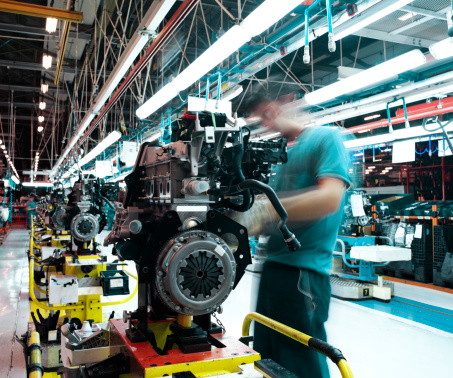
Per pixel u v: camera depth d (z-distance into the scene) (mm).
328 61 9766
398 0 3064
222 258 1518
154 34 4051
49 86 13500
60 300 4293
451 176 9086
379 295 6562
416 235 7688
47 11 5082
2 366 3926
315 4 3203
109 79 5664
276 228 2100
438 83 5148
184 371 1393
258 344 2303
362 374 3764
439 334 4895
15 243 15117
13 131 19953
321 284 2062
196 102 4723
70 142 11727
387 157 10836
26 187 28891
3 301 6340
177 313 1622
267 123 2135
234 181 1669
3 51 11344
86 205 5254
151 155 1985
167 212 1548
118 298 6727
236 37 3326
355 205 6988
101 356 2520
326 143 1909
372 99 5594
